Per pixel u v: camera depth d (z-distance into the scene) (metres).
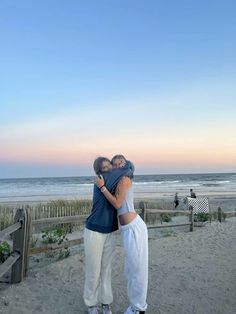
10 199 42.12
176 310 5.01
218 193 48.38
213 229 12.71
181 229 12.77
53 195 49.16
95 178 4.52
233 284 6.15
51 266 6.97
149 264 7.50
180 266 7.33
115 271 6.88
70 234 11.05
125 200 4.47
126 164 4.63
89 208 15.41
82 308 5.05
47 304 5.16
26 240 6.18
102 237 4.59
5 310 4.91
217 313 4.95
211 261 7.76
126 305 5.18
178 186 71.06
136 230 4.42
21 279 6.00
